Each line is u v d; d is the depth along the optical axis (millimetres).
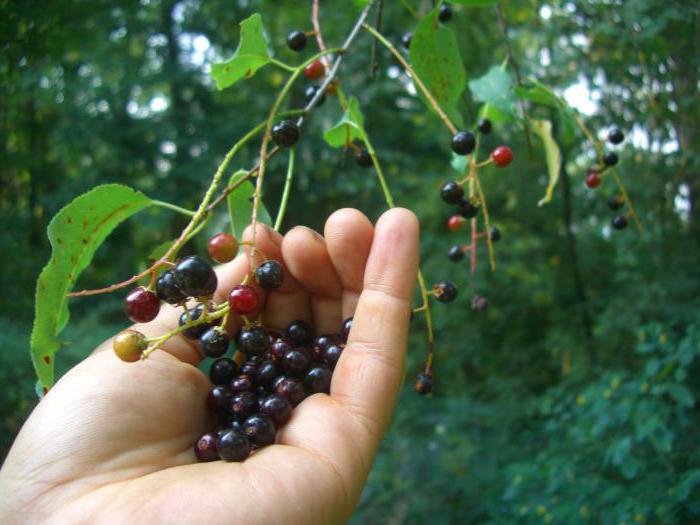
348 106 255
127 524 175
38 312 189
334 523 191
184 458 213
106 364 220
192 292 166
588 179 312
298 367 215
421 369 955
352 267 244
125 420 206
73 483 192
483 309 290
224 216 989
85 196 186
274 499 183
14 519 188
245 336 204
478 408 762
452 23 708
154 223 1059
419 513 614
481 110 304
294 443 202
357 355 208
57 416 203
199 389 230
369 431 203
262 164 201
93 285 1072
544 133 317
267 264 193
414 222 212
